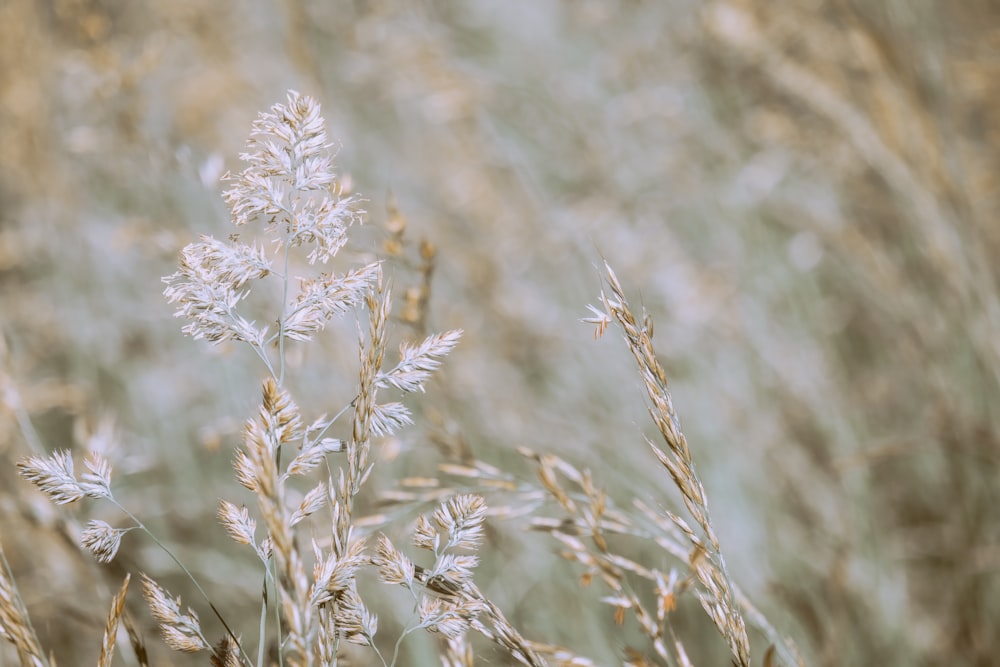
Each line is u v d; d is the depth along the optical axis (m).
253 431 0.66
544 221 1.45
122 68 1.36
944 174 1.17
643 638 0.96
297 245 0.68
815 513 1.14
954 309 1.19
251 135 0.68
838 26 1.37
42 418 1.28
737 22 1.41
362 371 0.70
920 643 1.03
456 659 0.71
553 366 1.23
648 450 1.08
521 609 0.96
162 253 1.14
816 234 1.43
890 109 1.20
